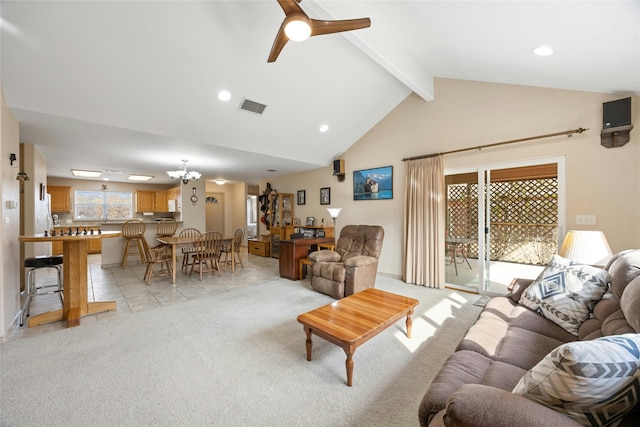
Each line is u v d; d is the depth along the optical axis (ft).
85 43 8.24
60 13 7.43
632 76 7.97
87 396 5.83
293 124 14.47
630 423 2.67
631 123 9.14
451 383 4.12
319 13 8.10
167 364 7.03
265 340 8.32
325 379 6.44
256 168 20.67
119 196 27.76
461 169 13.39
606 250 7.34
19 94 8.89
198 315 10.25
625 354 2.55
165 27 8.50
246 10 8.72
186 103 11.17
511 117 11.84
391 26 9.57
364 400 5.74
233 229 32.53
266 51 10.13
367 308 7.95
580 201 10.19
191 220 23.34
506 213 18.99
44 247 16.40
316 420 5.20
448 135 13.78
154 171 21.30
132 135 12.14
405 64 11.40
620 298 5.38
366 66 12.36
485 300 12.01
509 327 6.26
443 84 13.92
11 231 9.50
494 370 4.44
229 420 5.20
